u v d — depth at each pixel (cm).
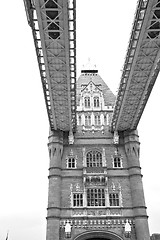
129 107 5109
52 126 5753
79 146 5759
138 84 4488
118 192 5225
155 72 4350
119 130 5859
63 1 3017
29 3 3212
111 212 5003
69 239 4775
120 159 5600
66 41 3575
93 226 4884
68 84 4391
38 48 3853
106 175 5316
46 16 3253
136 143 5641
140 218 4844
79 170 5462
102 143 5766
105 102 6406
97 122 6088
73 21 3356
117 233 4822
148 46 3719
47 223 4872
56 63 4038
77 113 6178
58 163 5456
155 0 2997
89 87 6525
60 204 5078
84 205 5062
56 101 4878
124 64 4109
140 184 5203
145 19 3219
